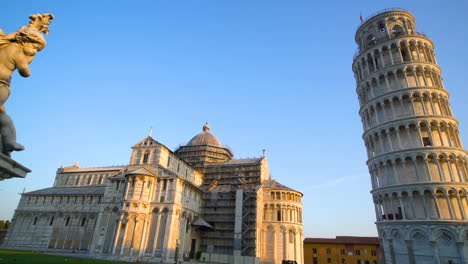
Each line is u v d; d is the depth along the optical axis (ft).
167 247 181.37
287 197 263.08
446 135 167.32
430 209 151.53
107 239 198.39
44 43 36.24
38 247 263.49
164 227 188.75
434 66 187.83
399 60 191.93
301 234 260.62
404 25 206.39
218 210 244.22
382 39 206.18
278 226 250.78
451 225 142.00
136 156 223.92
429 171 157.79
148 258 179.83
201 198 249.75
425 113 172.04
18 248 254.06
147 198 198.29
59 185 328.08
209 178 290.76
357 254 335.88
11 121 34.27
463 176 159.43
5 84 32.81
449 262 138.00
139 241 185.78
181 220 204.74
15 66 34.14
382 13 212.23
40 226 276.62
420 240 147.54
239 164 289.33
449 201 148.66
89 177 319.88
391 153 170.09
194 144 319.06
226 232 233.55
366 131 194.08
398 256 154.40
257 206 238.68
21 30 34.35
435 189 151.64
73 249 245.86
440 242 142.31
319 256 349.00
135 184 198.80
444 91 179.93
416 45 194.08
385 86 190.80
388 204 168.55
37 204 291.58
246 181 277.44
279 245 244.63
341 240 360.28
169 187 201.05
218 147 315.58
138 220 189.57
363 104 206.69
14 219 288.51
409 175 162.09
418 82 182.70
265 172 300.61
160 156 217.36
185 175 256.52
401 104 179.22
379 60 200.75
